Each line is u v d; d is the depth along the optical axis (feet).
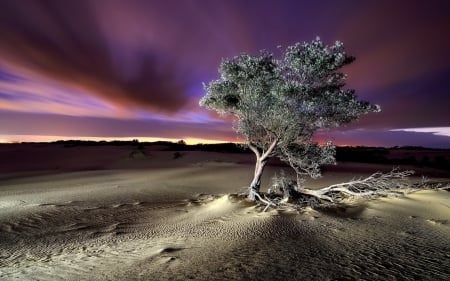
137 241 34.37
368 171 114.32
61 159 183.32
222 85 48.88
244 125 50.85
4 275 25.21
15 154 204.64
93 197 67.72
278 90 41.98
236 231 34.30
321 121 44.39
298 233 32.30
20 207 56.65
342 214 43.27
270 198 53.36
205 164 139.03
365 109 43.39
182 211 51.52
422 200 48.26
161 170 123.24
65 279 22.93
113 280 21.52
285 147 49.62
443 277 19.92
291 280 19.35
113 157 188.24
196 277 20.61
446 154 260.21
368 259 23.49
